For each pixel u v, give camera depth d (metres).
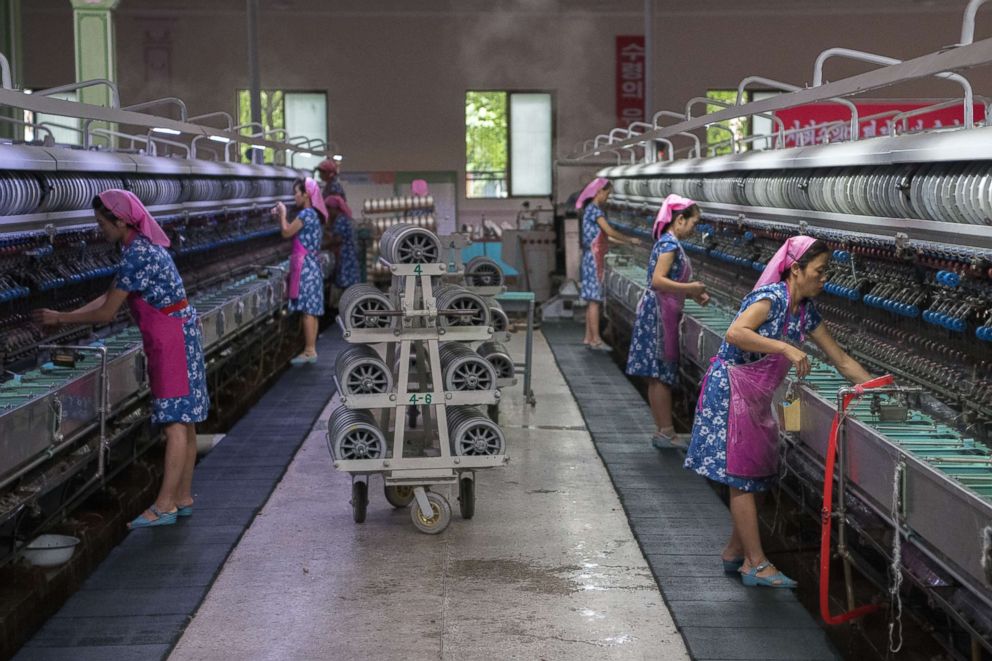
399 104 18.50
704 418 4.36
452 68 18.47
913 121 17.38
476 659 3.78
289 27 18.23
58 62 17.91
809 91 4.40
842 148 4.72
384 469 5.09
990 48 2.87
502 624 4.09
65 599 4.44
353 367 5.04
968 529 2.91
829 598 4.35
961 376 3.91
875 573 3.93
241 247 10.19
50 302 5.48
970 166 3.66
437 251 5.09
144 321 5.05
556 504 5.66
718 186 7.15
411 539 5.07
